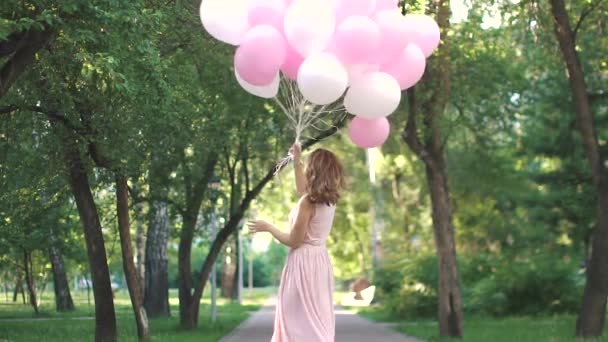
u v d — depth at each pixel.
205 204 29.38
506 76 26.67
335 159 6.64
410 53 7.86
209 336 23.69
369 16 7.72
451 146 40.03
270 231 6.70
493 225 41.78
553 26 21.73
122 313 39.06
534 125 32.66
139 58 13.84
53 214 26.38
